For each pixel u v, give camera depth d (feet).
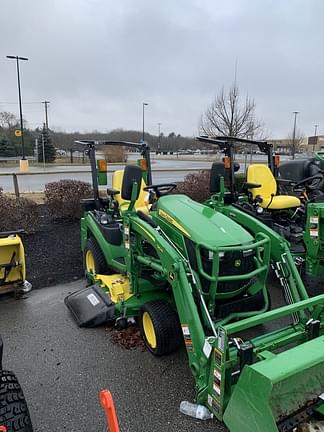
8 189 45.14
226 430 8.38
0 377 7.03
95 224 15.49
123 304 12.21
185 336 9.25
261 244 10.54
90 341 12.19
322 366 7.10
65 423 8.73
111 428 5.98
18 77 89.45
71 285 17.17
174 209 11.59
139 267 12.19
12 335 12.64
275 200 18.61
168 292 12.50
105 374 10.47
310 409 7.07
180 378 10.26
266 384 6.47
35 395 9.66
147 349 11.60
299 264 15.26
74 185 28.17
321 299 9.48
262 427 6.60
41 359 11.21
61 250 21.57
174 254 9.85
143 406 9.20
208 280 9.98
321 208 14.23
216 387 8.04
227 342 7.84
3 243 15.19
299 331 9.59
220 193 16.25
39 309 14.69
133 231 12.07
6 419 6.51
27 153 151.43
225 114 55.98
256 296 11.04
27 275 18.16
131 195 11.98
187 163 98.07
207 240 10.11
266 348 8.75
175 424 8.60
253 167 19.89
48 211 28.58
